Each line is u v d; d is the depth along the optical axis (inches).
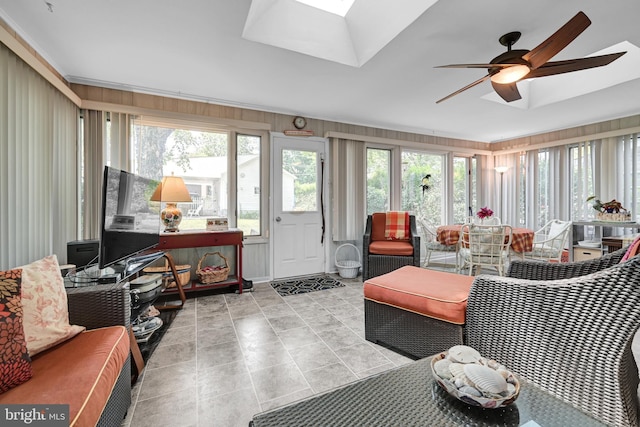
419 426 30.1
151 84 109.8
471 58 90.9
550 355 43.9
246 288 127.8
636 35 78.6
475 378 32.4
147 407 53.5
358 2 83.8
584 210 162.7
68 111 94.4
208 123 127.3
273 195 144.8
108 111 106.7
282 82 109.1
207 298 116.7
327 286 134.3
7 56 64.6
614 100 128.4
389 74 102.3
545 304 44.8
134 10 68.3
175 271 106.1
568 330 42.2
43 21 71.9
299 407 33.0
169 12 69.1
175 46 84.0
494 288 52.2
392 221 151.0
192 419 50.7
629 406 38.1
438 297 63.2
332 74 102.3
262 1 74.5
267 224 143.3
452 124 168.9
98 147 105.0
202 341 79.9
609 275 38.5
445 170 199.3
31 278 45.5
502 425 30.0
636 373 46.5
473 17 70.9
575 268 57.9
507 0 65.0
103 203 63.9
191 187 128.8
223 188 134.6
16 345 35.8
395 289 70.9
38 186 76.9
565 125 168.9
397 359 70.2
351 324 91.1
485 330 53.6
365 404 33.6
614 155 150.1
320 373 64.6
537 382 45.2
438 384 36.3
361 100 128.9
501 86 87.0
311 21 87.4
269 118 142.9
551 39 61.3
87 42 81.6
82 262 84.4
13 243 66.9
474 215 205.9
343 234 159.6
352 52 94.3
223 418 51.0
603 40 81.0
